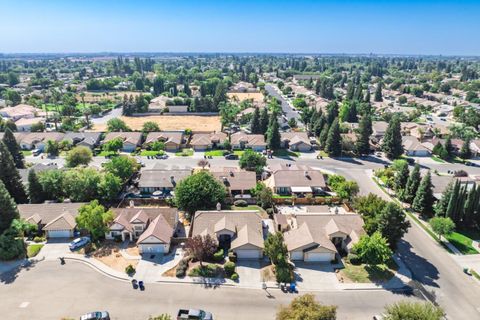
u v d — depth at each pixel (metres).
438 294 50.12
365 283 52.06
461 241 64.44
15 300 48.16
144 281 52.34
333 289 50.78
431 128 141.38
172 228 64.19
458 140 121.38
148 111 186.88
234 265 54.22
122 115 180.62
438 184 84.75
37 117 168.50
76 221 63.00
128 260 57.56
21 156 100.19
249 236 58.88
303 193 83.50
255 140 123.81
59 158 112.69
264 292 50.03
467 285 52.25
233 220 63.34
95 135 127.94
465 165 108.62
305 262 57.25
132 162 93.12
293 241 59.31
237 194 82.88
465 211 68.25
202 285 51.53
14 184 75.75
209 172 83.19
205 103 187.00
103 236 64.19
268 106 183.12
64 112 170.25
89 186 75.69
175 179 84.50
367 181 94.56
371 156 117.38
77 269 55.38
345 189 79.94
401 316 38.41
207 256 56.38
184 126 157.75
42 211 68.38
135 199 78.12
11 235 58.31
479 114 156.12
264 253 57.34
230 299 48.62
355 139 124.81
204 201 70.88
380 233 57.19
